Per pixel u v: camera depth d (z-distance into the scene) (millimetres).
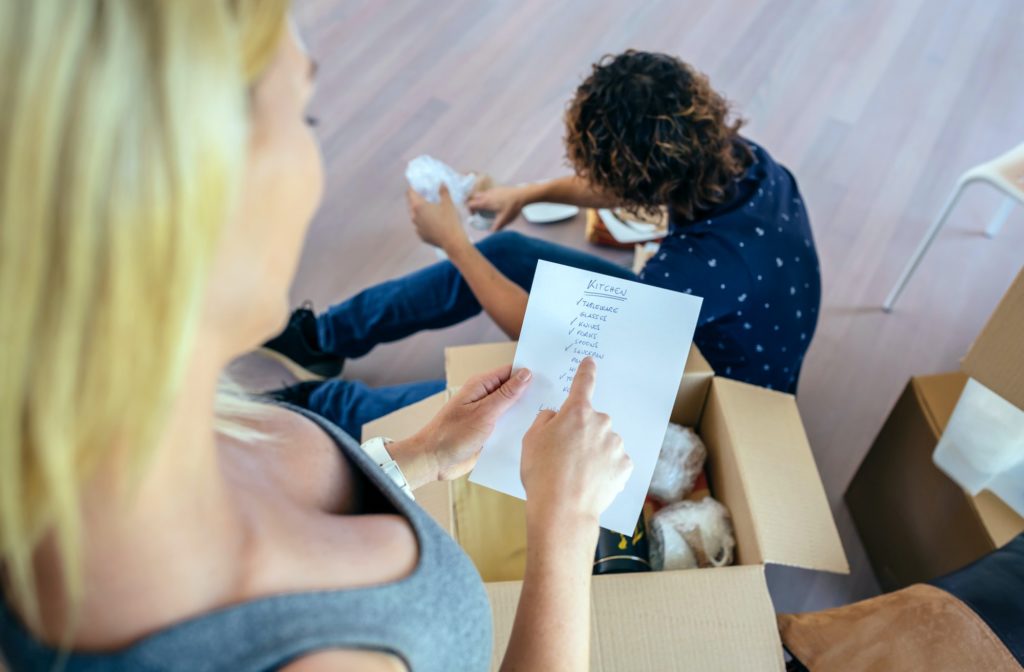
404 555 380
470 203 1665
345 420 1411
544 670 455
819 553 954
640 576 863
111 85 195
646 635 834
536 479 536
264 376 1669
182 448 271
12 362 206
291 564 323
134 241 204
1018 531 1108
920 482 1258
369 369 1730
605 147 1096
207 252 220
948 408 1231
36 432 215
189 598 285
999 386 948
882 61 2295
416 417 1057
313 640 305
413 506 427
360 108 2172
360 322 1584
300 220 282
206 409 279
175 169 204
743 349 1192
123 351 214
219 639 288
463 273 1351
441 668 373
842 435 1611
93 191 197
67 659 276
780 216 1146
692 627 839
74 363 211
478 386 747
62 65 190
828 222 1938
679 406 1136
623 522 730
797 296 1182
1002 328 912
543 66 2273
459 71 2264
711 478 1133
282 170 261
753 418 1046
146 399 227
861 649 847
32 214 196
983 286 1824
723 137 1090
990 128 2133
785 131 2121
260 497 353
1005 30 2391
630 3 2449
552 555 497
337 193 1991
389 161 2055
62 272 201
